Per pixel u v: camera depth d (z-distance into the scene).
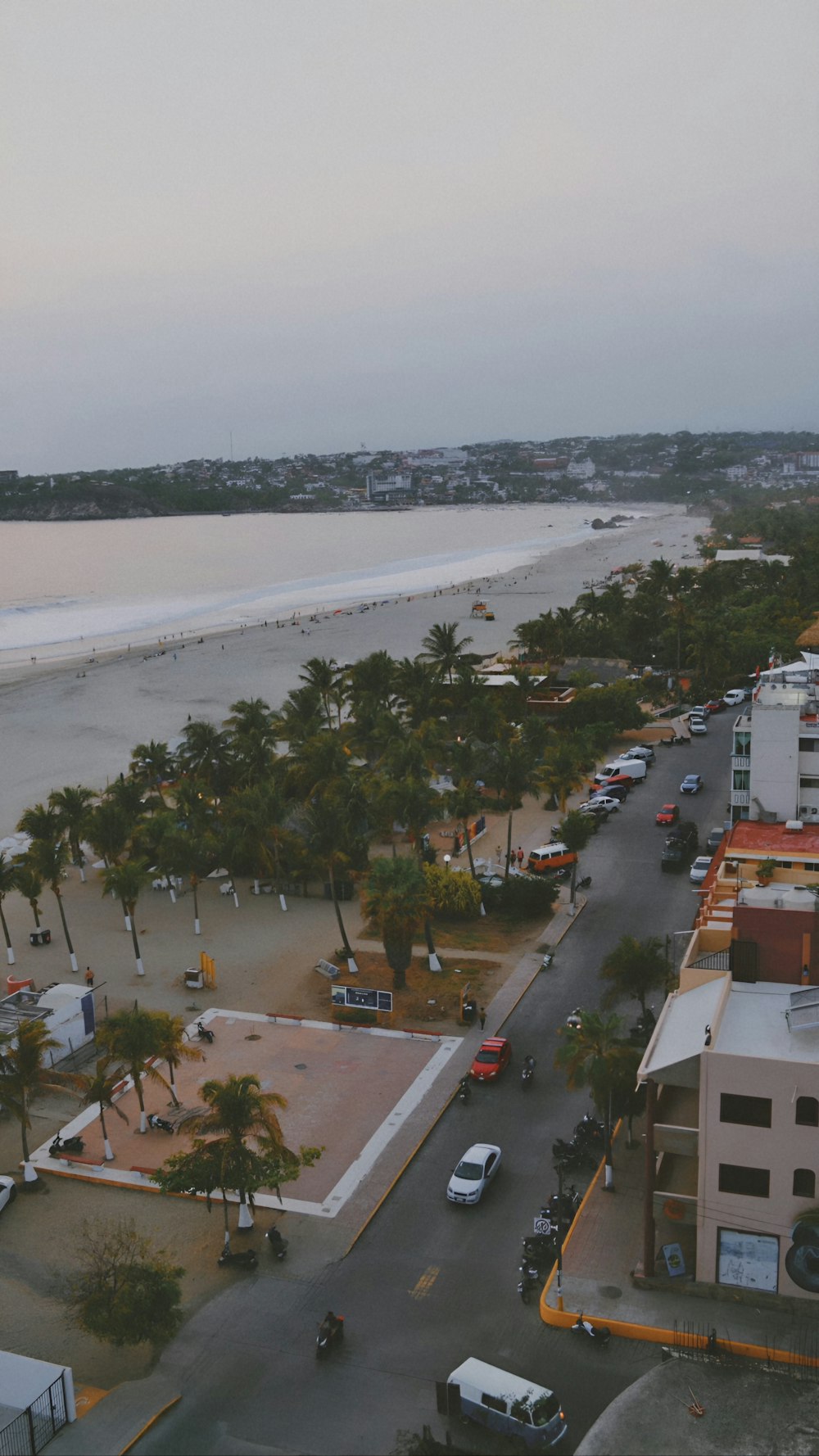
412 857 86.56
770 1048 41.00
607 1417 35.06
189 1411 36.69
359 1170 50.94
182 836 82.00
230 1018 67.94
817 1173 39.34
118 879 73.00
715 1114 40.19
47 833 85.56
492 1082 58.41
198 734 111.38
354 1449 34.72
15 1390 36.47
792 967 47.31
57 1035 64.00
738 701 158.12
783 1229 40.12
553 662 180.38
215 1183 44.50
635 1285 41.91
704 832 100.31
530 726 113.12
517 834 101.69
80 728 163.50
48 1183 51.72
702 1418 34.84
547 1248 44.16
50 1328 41.53
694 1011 45.53
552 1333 39.88
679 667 176.88
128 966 76.81
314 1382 37.88
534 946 76.44
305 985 72.19
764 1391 36.09
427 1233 46.25
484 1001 68.38
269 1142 45.50
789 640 177.88
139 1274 40.31
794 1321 39.50
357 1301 42.12
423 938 78.56
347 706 167.88
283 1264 44.50
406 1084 58.78
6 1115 58.06
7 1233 47.75
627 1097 48.62
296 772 100.56
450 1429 35.53
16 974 76.19
